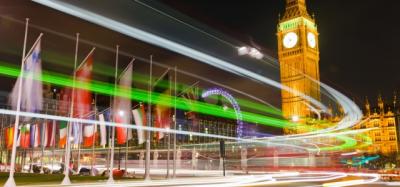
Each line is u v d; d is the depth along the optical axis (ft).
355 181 166.20
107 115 249.14
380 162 529.86
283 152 537.65
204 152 539.70
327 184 142.72
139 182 154.81
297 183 150.51
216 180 172.35
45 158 378.53
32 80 128.67
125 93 155.84
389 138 633.20
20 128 212.43
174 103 205.98
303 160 545.44
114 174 214.48
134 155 492.13
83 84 147.74
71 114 153.48
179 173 301.22
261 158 518.78
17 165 357.82
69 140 151.84
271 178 195.62
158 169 401.49
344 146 594.24
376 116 652.48
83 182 151.12
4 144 312.91
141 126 173.37
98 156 435.94
